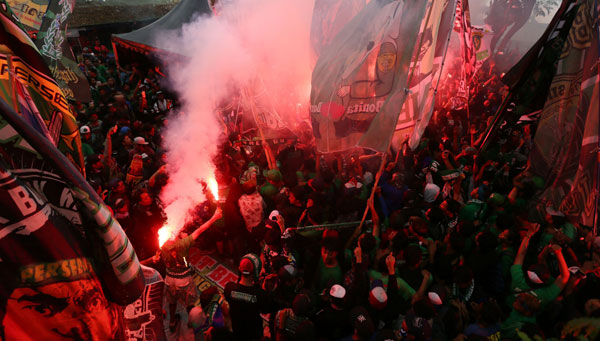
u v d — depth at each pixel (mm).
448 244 4723
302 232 5156
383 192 6203
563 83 4543
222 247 6953
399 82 4715
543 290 4133
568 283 4109
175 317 5457
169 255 5102
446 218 5621
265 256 5148
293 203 6016
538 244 5078
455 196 6434
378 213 5969
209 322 4043
